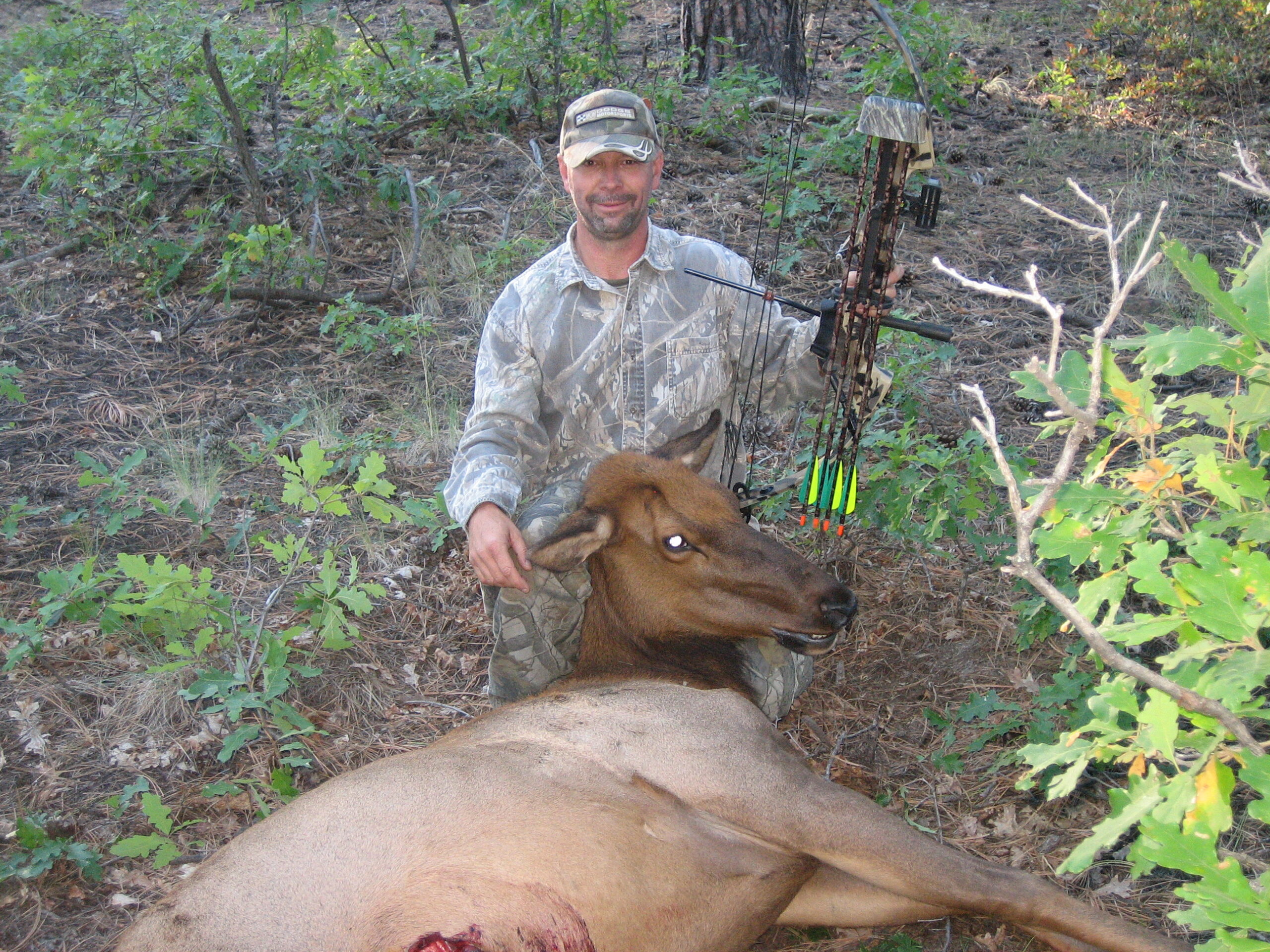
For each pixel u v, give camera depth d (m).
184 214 4.77
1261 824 2.28
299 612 2.95
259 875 1.77
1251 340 1.58
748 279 2.59
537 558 2.21
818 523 2.42
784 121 5.79
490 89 5.50
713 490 2.25
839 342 2.34
